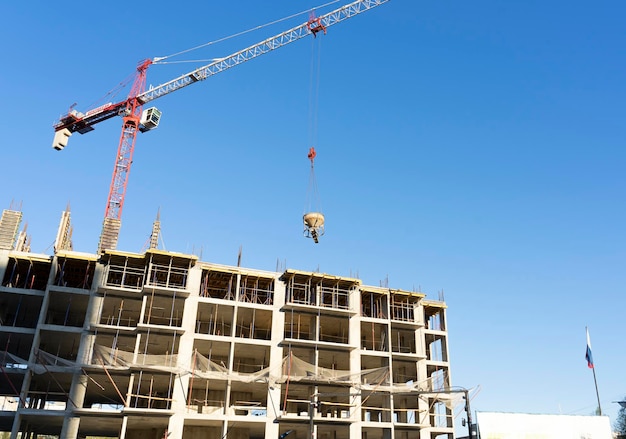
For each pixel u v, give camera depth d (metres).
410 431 66.88
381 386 64.69
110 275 64.81
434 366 73.88
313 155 70.12
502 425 69.56
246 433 62.28
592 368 74.19
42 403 66.31
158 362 56.44
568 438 70.25
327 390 65.00
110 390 62.81
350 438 61.53
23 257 60.28
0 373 57.25
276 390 60.28
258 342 62.00
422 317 73.56
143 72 106.69
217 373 57.81
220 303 62.44
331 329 72.19
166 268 63.12
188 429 60.66
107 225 72.25
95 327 57.47
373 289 71.69
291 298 65.81
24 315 65.62
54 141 104.19
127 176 99.69
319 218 66.12
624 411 95.38
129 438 62.28
